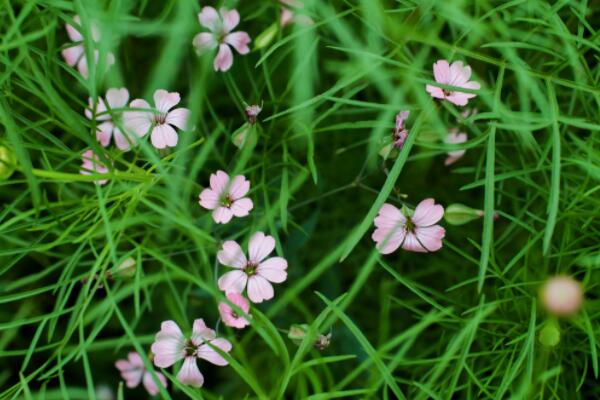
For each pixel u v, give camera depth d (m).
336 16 0.44
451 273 0.49
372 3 0.43
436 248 0.43
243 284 0.43
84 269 0.49
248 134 0.44
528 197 0.46
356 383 0.47
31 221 0.45
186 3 0.44
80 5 0.41
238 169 0.44
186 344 0.43
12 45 0.43
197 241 0.45
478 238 0.49
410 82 0.43
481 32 0.44
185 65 0.49
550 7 0.44
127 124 0.44
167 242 0.48
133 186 0.44
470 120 0.42
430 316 0.42
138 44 0.49
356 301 0.50
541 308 0.44
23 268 0.49
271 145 0.49
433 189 0.51
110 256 0.44
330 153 0.50
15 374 0.49
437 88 0.43
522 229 0.48
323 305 0.48
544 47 0.45
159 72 0.44
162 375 0.46
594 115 0.47
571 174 0.45
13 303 0.49
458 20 0.43
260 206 0.48
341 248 0.43
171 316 0.49
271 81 0.50
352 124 0.44
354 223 0.50
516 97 0.48
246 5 0.49
